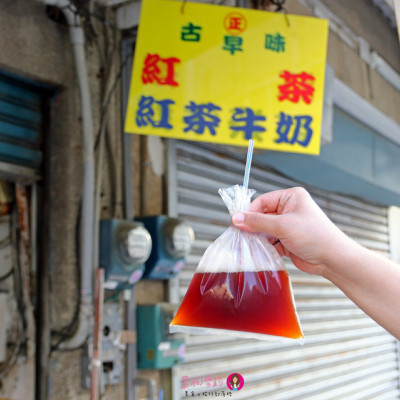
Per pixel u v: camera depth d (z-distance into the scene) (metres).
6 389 3.79
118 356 3.84
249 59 3.48
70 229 3.78
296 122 3.47
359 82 6.13
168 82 3.35
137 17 4.13
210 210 5.05
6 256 3.93
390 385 8.20
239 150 5.22
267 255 1.29
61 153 3.87
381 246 8.48
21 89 3.80
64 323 3.71
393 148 7.04
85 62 3.84
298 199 1.33
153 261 4.09
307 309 6.51
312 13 5.39
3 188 3.91
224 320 1.22
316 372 6.44
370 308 1.24
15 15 3.57
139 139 4.38
